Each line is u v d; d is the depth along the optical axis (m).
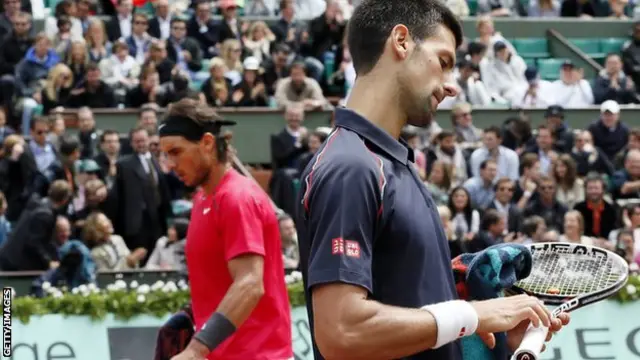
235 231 11.24
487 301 7.18
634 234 26.98
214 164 11.50
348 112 7.30
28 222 24.30
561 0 43.38
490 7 42.94
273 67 35.19
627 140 33.03
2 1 36.47
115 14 36.28
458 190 27.20
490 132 30.36
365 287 6.81
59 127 29.77
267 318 11.60
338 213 6.89
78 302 20.27
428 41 7.38
